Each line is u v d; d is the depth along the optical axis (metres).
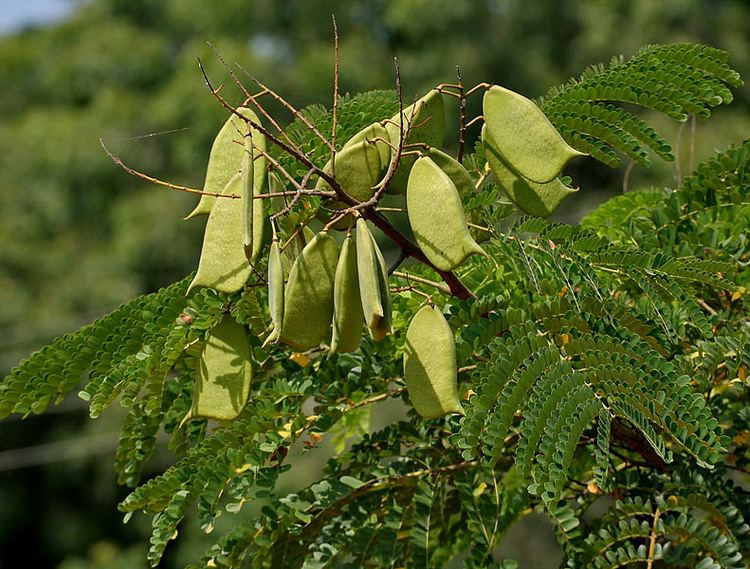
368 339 1.15
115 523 5.09
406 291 1.14
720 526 1.11
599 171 4.51
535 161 1.04
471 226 1.09
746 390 1.20
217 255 1.03
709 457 0.98
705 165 1.17
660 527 1.08
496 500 1.15
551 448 0.96
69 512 5.07
